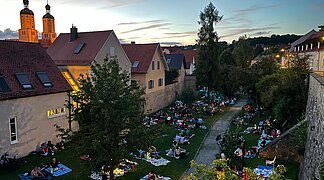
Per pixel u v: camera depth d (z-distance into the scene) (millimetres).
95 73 13273
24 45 22719
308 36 50906
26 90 19547
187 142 23531
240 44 73562
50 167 16938
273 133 23531
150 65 37781
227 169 6547
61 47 31828
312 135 14312
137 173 17141
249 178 6652
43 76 21641
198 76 48469
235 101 47250
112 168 13703
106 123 12133
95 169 12805
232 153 17672
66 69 28000
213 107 39375
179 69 51219
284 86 24203
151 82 38438
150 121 29328
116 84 12680
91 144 12055
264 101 27469
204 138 25406
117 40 31953
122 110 12469
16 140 18953
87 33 32094
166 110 39562
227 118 34062
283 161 18812
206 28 46750
